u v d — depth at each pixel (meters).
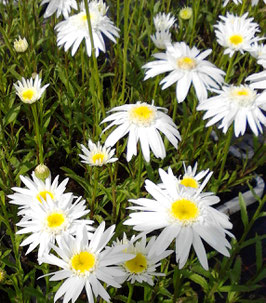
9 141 0.67
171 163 0.68
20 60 0.78
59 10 0.62
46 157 0.67
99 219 0.51
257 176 0.68
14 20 0.78
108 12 0.92
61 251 0.32
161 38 0.66
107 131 0.58
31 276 0.47
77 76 0.75
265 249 0.63
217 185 0.61
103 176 0.56
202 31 1.01
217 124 0.73
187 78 0.49
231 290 0.46
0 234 0.57
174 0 0.97
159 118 0.43
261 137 0.76
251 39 0.63
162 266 0.48
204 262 0.30
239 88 0.46
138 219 0.32
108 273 0.32
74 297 0.31
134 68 0.78
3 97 0.64
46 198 0.37
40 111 0.60
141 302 0.45
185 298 0.48
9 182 0.58
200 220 0.32
